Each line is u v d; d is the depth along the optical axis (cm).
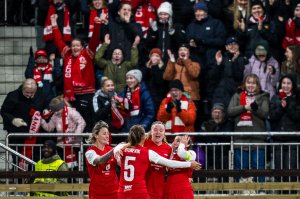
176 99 5734
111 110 5819
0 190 5438
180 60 5959
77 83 5994
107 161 4597
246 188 5475
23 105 5919
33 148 5831
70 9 6359
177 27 6119
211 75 5966
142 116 5856
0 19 6662
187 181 4725
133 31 6147
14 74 6512
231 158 5662
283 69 5994
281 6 6153
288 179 5812
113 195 4734
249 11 6166
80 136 5678
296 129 5781
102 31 6181
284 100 5753
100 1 6231
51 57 6181
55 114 5884
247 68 5994
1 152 6081
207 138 5809
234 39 5959
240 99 5784
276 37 6091
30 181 5559
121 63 6025
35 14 6638
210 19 6100
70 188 5453
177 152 4616
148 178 4694
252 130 5756
